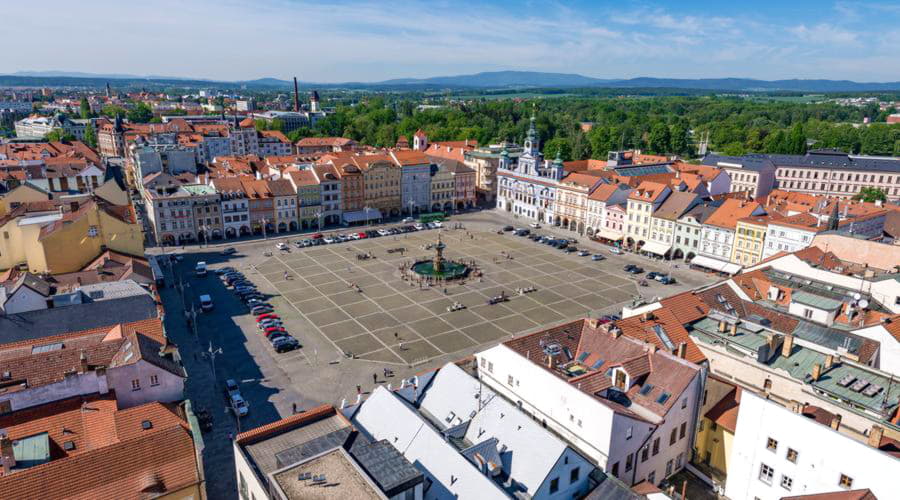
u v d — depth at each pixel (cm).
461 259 15962
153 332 7369
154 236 17288
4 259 11262
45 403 6056
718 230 15138
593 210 18725
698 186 18350
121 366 6303
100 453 5034
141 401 6506
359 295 12975
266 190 18362
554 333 7469
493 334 11006
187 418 6159
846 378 6512
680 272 15138
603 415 5650
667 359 6650
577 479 5288
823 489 5359
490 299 12825
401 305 12425
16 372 6209
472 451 5231
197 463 5328
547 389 6334
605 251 17212
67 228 10925
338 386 8956
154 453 5219
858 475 5078
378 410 6062
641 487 5550
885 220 15050
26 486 4638
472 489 4791
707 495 6381
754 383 7200
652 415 6197
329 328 11131
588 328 7650
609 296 13162
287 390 8794
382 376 9294
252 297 12469
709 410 6838
